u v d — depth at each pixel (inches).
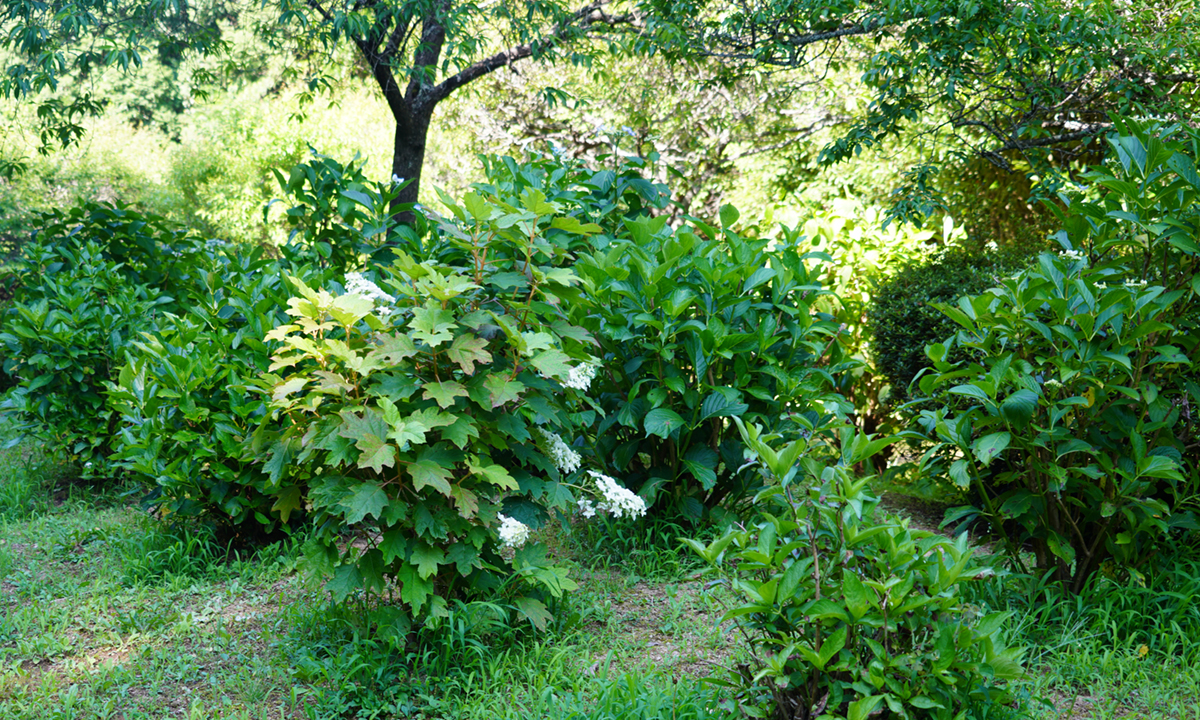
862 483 99.3
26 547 194.4
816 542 102.5
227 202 624.7
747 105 523.5
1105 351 136.0
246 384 168.1
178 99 810.2
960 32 260.5
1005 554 148.4
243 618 153.8
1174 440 144.6
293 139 608.1
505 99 604.7
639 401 186.1
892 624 94.2
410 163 378.0
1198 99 266.4
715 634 136.6
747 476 187.9
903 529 99.9
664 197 232.7
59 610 158.9
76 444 231.9
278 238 618.2
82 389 229.8
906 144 376.8
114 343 229.8
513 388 122.2
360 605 144.3
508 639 139.5
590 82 548.7
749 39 343.0
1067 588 146.7
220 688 130.0
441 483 116.8
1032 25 248.7
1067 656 131.6
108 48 341.7
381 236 233.5
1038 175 291.0
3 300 389.4
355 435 117.0
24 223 529.3
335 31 313.7
